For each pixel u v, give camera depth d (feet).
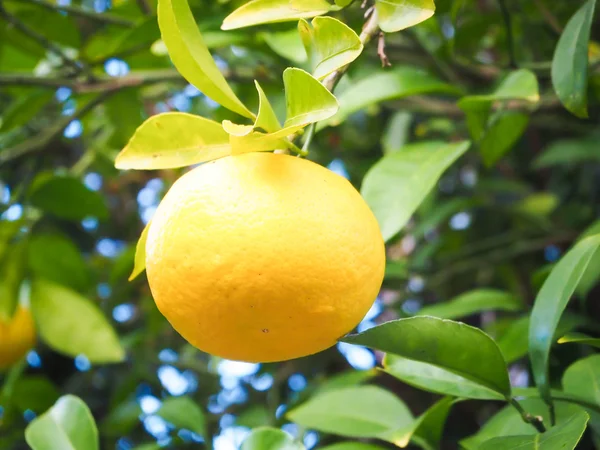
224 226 1.25
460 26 2.26
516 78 1.67
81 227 3.49
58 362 3.33
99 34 2.32
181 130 1.37
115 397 2.79
